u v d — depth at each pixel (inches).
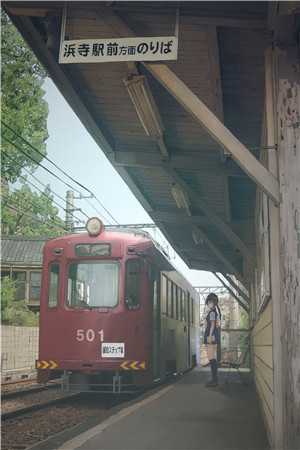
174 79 243.4
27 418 401.1
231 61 315.6
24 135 1015.0
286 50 225.8
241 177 471.2
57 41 312.7
